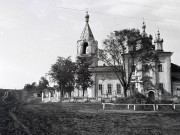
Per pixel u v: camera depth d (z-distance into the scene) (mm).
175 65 78375
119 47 59844
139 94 45500
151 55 59719
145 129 25547
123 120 28531
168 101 48781
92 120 27281
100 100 60125
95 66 81312
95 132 22531
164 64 71312
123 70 60031
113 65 60969
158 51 72875
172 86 72125
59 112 31469
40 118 26250
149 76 70688
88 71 66812
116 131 23688
